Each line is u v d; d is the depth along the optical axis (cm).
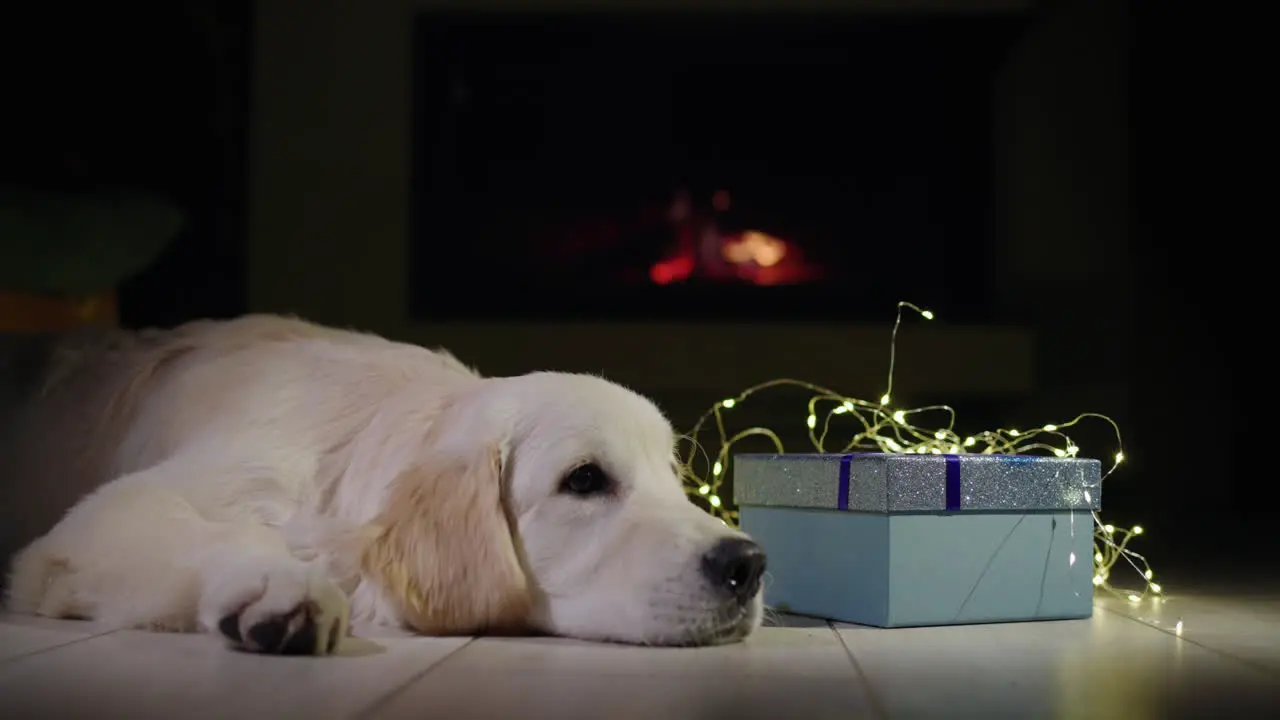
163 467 223
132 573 199
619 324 576
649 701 147
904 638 202
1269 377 572
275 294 597
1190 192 573
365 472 219
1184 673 169
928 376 572
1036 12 585
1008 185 606
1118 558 356
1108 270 578
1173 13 569
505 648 187
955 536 219
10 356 279
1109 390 577
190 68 574
